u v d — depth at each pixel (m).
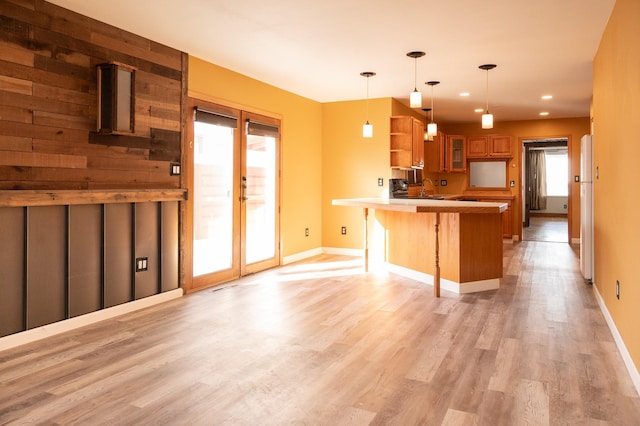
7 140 3.15
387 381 2.65
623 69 3.08
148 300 4.27
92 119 3.73
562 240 9.27
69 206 3.55
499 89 6.33
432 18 3.71
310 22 3.82
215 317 3.92
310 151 7.07
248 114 5.64
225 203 5.32
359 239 7.17
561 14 3.61
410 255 5.49
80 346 3.22
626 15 2.96
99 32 3.77
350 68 5.24
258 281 5.35
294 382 2.64
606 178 3.88
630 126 2.86
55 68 3.45
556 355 3.04
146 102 4.20
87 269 3.72
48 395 2.48
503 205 4.53
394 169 7.13
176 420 2.22
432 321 3.79
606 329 3.58
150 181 4.27
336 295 4.67
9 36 3.15
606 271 3.86
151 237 4.30
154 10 3.56
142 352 3.11
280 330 3.58
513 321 3.79
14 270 3.22
